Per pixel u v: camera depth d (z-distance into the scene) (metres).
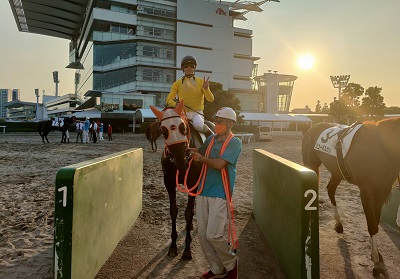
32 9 74.88
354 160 3.80
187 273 3.59
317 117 67.25
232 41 73.12
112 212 3.98
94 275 3.27
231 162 3.11
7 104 156.75
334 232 4.99
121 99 53.22
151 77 62.25
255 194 5.59
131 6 62.50
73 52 92.25
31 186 8.18
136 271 3.61
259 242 4.55
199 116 4.39
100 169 3.39
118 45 60.75
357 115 46.16
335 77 50.22
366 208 3.67
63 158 14.11
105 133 44.38
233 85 74.25
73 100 86.31
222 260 3.13
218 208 3.11
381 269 3.52
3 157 14.39
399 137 3.46
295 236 2.91
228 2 74.62
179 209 6.28
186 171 3.68
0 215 5.62
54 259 2.52
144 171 10.92
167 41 63.41
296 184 2.86
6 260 3.90
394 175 3.66
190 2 66.38
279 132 52.28
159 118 3.80
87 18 66.62
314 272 2.69
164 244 4.45
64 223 2.52
